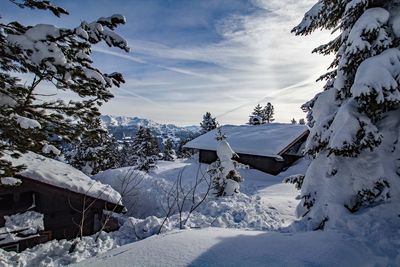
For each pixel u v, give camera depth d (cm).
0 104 543
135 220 958
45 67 493
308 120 937
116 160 4456
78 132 643
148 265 403
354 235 551
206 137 3406
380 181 635
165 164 3484
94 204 1101
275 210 1211
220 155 1658
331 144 639
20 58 521
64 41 524
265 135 2917
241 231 582
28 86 563
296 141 2611
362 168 661
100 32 498
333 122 681
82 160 2820
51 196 1070
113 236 881
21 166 631
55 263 696
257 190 1973
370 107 629
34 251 794
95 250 766
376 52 659
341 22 803
